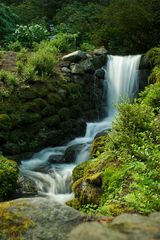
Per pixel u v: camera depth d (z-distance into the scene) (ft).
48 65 37.58
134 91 41.52
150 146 18.12
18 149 30.68
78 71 40.11
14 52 42.91
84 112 38.99
